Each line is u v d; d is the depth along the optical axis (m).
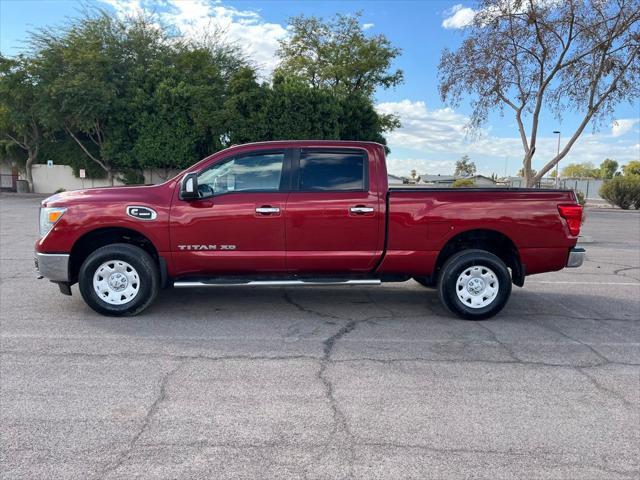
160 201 5.42
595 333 5.35
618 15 11.59
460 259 5.59
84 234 5.39
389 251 5.56
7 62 27.84
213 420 3.31
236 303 6.36
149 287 5.53
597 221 23.28
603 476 2.77
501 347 4.83
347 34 34.72
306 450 2.97
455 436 3.16
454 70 13.55
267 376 4.04
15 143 33.88
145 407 3.48
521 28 12.61
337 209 5.45
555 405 3.61
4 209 20.98
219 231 5.41
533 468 2.83
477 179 55.69
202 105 28.27
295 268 5.57
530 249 5.67
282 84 27.33
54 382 3.86
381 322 5.61
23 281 7.46
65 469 2.74
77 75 27.83
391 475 2.74
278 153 5.60
